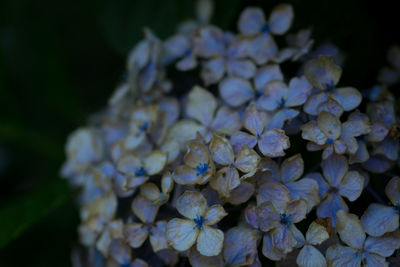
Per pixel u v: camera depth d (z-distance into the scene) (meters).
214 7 0.65
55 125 0.76
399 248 0.53
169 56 0.63
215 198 0.54
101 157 0.65
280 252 0.52
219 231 0.52
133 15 0.67
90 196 0.62
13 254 0.71
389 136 0.55
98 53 0.74
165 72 0.63
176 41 0.64
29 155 0.76
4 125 0.74
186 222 0.53
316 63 0.56
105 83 0.75
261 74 0.59
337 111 0.54
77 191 0.66
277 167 0.54
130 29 0.67
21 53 0.74
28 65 0.74
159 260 0.56
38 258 0.71
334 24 0.63
